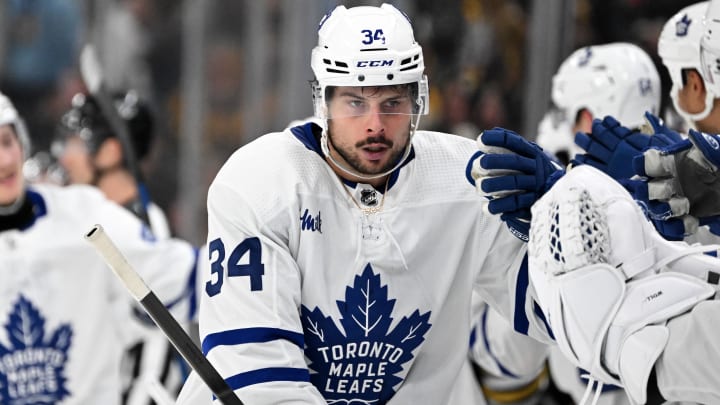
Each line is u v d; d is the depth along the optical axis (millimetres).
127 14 20328
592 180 5414
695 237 6500
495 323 8828
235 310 6184
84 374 9766
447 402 7000
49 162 14312
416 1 17469
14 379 9539
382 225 6496
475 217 6668
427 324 6672
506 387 9406
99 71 11594
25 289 9562
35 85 20984
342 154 6344
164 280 9859
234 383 6059
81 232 9758
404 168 6574
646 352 5086
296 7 17734
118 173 12508
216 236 6387
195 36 19469
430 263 6617
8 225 9625
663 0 15758
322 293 6402
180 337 5629
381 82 6168
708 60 6574
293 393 6008
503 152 5883
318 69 6301
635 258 5254
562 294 5293
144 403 10445
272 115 18812
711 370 4855
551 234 5348
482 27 17125
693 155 5355
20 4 20875
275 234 6289
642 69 9734
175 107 19891
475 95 17250
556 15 16000
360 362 6605
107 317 9844
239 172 6426
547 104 16203
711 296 5148
